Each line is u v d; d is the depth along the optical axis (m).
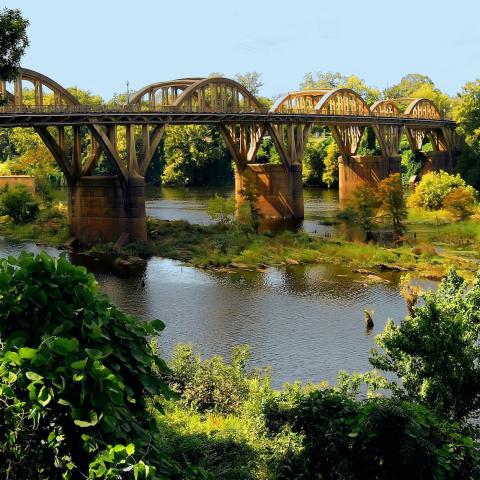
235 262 85.00
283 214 135.25
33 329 15.76
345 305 65.31
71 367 14.47
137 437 15.83
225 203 109.12
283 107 152.88
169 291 71.94
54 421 14.73
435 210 126.62
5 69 55.44
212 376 37.34
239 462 26.22
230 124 134.12
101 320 16.05
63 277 16.48
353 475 21.98
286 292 70.94
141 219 99.19
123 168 98.62
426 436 21.09
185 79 124.19
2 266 16.69
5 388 14.45
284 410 27.72
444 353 28.12
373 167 161.75
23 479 14.90
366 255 85.81
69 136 198.12
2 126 83.94
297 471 25.16
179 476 16.19
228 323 60.03
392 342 28.80
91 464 13.88
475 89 160.75
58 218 118.44
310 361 50.16
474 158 160.50
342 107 155.62
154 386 16.62
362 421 21.44
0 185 139.75
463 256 86.31
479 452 22.19
